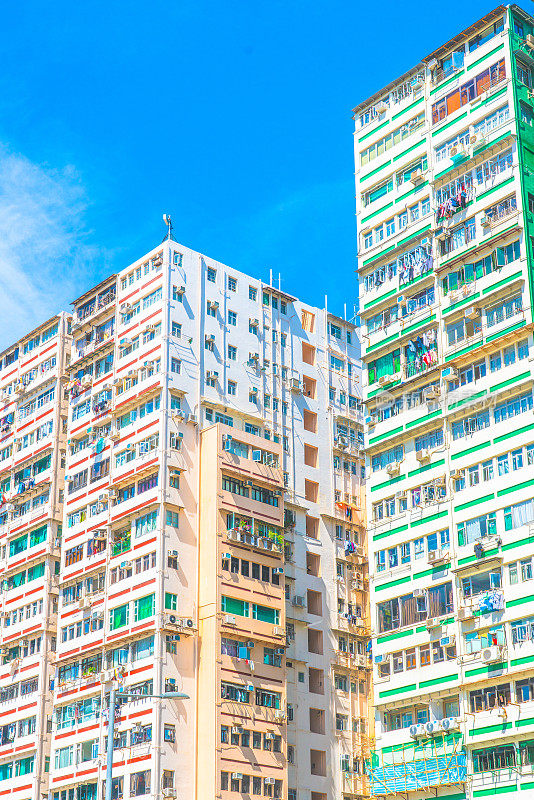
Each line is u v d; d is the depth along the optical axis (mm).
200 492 72312
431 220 64562
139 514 71938
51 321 89375
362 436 87938
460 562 57219
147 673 67062
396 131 68562
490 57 63406
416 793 55938
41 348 90125
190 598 69312
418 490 60938
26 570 84375
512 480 55969
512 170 60375
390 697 58625
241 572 70688
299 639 75812
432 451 60438
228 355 78562
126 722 67125
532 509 54594
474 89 64000
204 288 78688
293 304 86000
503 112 61875
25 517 86000
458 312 60938
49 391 87875
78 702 72125
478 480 57719
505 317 58750
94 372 81062
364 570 82750
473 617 55406
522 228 58688
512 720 52375
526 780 51250
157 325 75750
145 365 75188
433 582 58281
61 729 72812
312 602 78438
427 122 66312
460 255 61375
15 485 88312
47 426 86750
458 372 60406
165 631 67375
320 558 79938
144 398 74375
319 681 76375
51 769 72438
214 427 73062
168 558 69438
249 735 67125
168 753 64812
